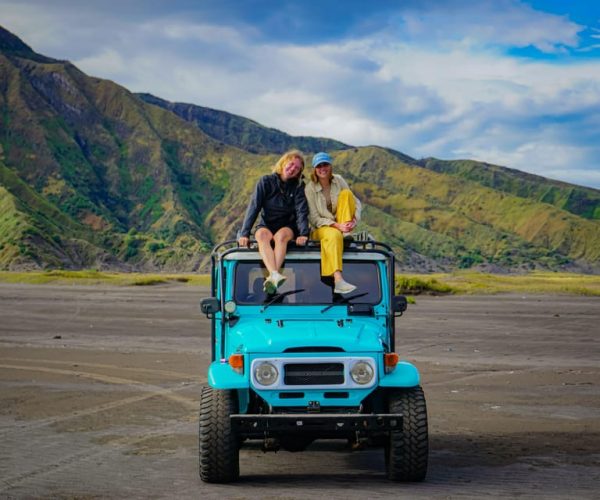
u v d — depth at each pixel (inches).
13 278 3914.9
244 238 321.4
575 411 483.5
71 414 466.0
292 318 315.6
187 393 554.3
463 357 816.9
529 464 327.6
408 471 285.1
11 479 299.0
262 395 281.0
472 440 387.9
